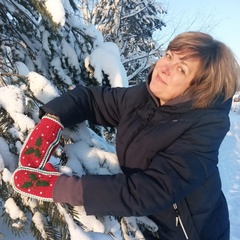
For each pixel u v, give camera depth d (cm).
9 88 129
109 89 141
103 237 109
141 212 100
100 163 127
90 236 106
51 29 209
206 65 113
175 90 115
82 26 234
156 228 124
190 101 114
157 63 122
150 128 119
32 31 229
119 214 101
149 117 122
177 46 116
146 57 832
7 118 123
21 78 149
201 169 105
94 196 99
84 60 222
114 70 214
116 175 103
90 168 123
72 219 108
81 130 134
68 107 123
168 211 121
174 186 100
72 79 220
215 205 127
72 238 104
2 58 214
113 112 137
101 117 139
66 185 101
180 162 103
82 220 110
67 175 104
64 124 121
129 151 122
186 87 116
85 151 127
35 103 131
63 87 217
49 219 118
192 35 117
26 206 117
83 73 221
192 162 104
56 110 119
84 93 135
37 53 226
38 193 101
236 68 116
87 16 982
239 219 514
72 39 231
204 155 107
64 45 217
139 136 120
